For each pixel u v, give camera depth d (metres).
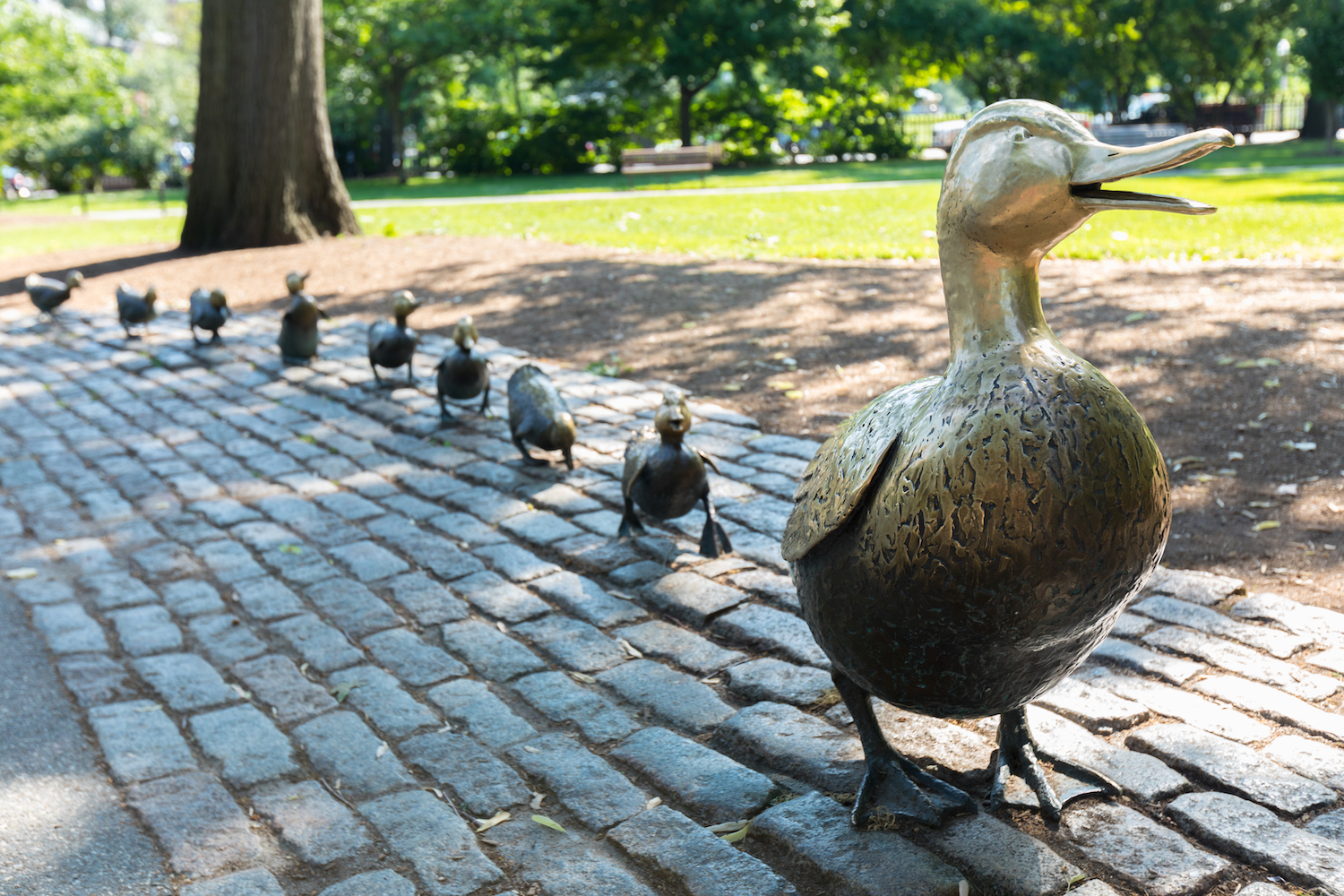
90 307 12.70
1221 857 2.68
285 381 8.71
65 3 70.81
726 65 43.88
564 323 9.99
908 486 2.33
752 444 6.41
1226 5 42.72
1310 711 3.27
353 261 14.52
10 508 6.18
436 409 7.59
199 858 2.99
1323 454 5.35
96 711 3.84
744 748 3.36
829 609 2.59
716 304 10.18
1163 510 2.32
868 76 42.12
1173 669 3.59
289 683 3.98
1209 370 6.84
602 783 3.21
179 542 5.50
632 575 4.71
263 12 15.98
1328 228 13.05
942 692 2.54
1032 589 2.23
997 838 2.78
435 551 5.15
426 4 38.16
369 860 2.94
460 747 3.46
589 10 38.50
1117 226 14.49
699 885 2.71
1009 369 2.27
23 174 45.84
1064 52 41.25
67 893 2.88
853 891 2.64
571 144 39.62
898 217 17.53
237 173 16.48
